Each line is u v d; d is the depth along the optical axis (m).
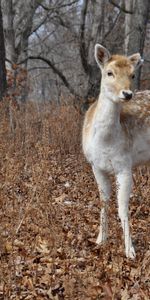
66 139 19.91
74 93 29.17
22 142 17.88
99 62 11.19
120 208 11.11
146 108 12.09
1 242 10.06
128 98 10.39
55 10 35.09
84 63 28.84
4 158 14.80
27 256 10.37
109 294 8.61
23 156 16.56
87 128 11.84
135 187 14.81
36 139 19.16
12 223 10.48
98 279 9.28
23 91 31.52
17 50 34.50
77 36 30.62
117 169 11.20
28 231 11.27
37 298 8.91
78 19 38.03
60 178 16.27
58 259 10.26
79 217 12.29
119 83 10.55
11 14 33.47
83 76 29.27
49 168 16.08
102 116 10.98
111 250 10.73
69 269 9.77
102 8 29.34
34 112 21.72
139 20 25.55
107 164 11.23
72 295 8.47
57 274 9.67
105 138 11.04
